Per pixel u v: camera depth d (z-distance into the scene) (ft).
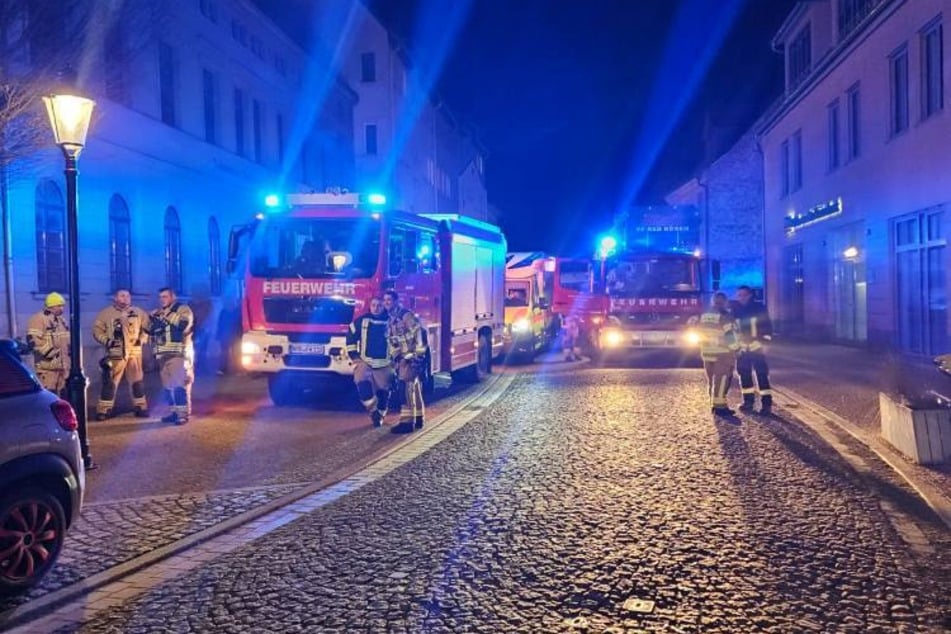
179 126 72.49
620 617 15.71
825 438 33.68
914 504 23.53
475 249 55.62
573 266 87.04
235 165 84.33
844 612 15.84
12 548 17.35
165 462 31.01
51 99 29.22
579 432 35.58
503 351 65.10
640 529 21.20
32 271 52.06
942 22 56.44
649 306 64.85
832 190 80.59
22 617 16.42
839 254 81.46
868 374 56.44
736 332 40.04
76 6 41.52
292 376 43.47
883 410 32.99
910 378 33.32
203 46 77.00
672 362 68.80
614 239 69.21
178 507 24.48
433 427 38.40
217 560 19.58
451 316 50.06
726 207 131.54
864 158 71.56
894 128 65.92
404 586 17.51
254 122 91.66
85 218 58.23
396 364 37.70
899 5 62.54
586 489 25.46
